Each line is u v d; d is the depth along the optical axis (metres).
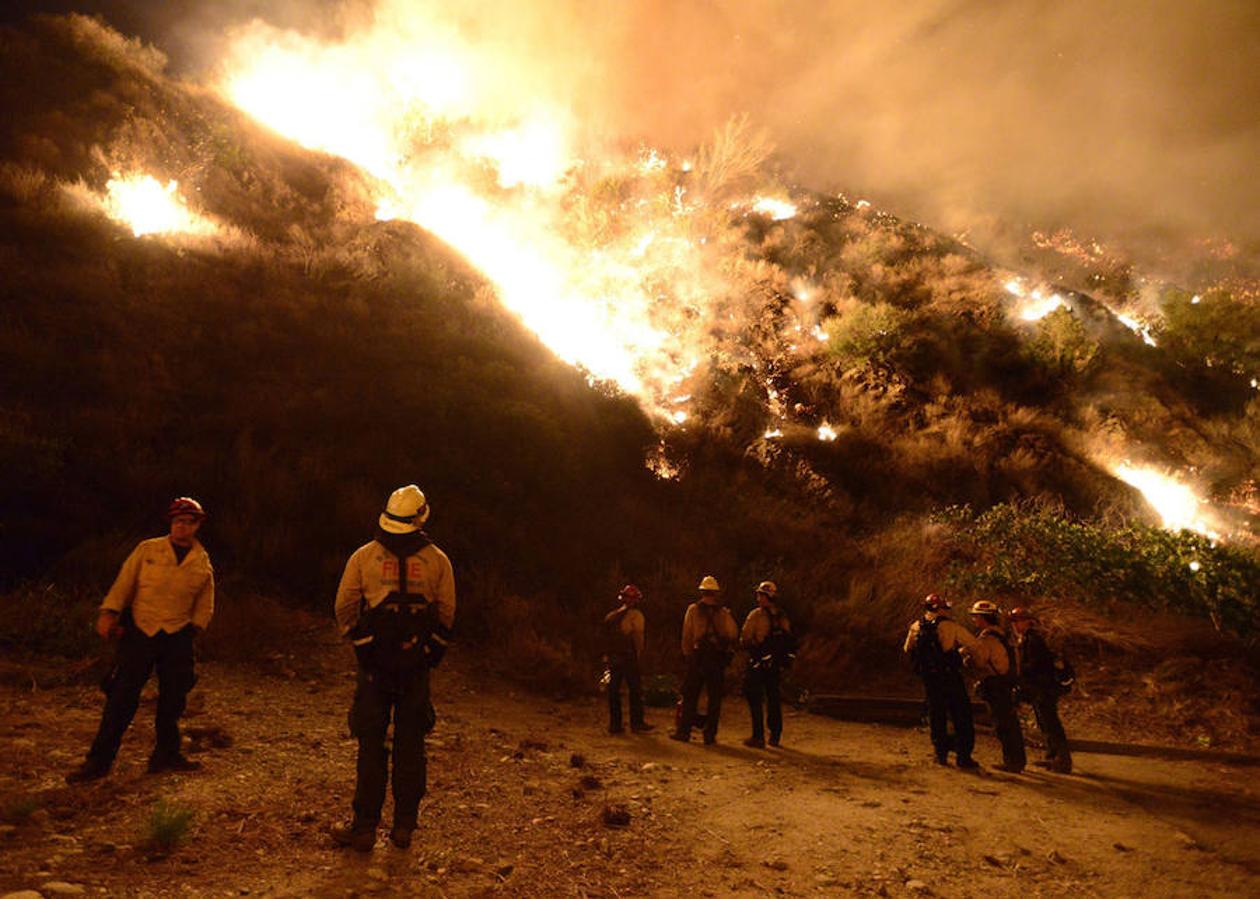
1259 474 23.27
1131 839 6.33
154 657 5.62
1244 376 28.23
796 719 11.40
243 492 13.40
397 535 4.79
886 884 4.92
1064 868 5.53
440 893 4.15
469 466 15.65
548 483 16.14
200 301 18.28
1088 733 11.20
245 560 12.32
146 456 13.64
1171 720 11.71
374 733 4.64
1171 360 28.44
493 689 10.94
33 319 15.91
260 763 6.17
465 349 19.80
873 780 7.79
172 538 5.76
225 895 3.89
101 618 5.51
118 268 18.28
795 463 20.80
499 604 12.91
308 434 15.46
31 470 12.16
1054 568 15.58
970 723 8.67
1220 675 12.67
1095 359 26.81
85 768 5.41
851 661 13.57
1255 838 6.64
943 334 26.52
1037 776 8.51
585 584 14.28
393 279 21.69
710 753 8.67
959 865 5.39
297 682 9.60
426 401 16.97
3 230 17.83
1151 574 15.02
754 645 9.38
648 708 11.29
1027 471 21.61
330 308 19.56
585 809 5.81
